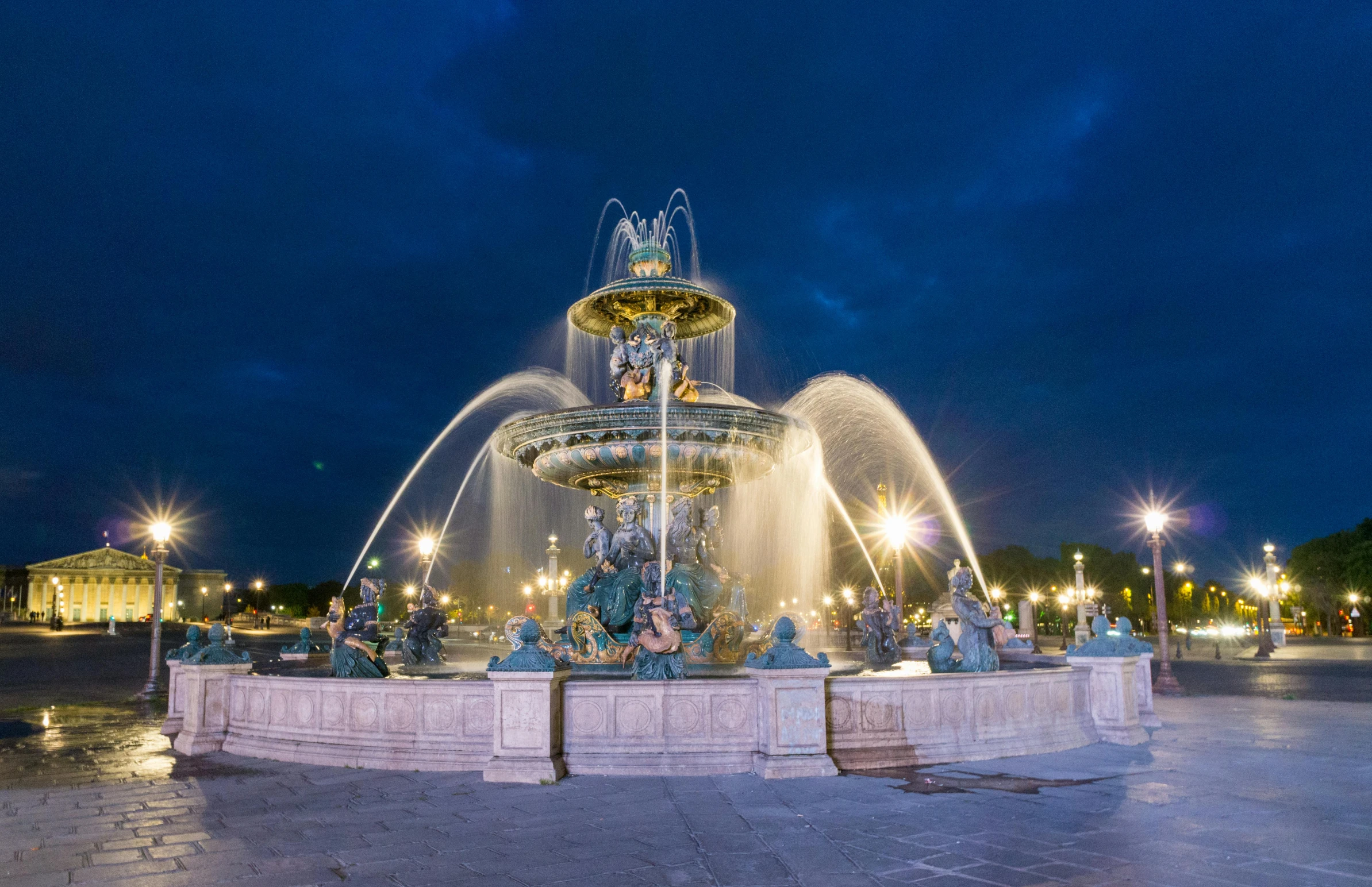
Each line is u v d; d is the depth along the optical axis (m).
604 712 10.41
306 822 8.22
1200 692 23.73
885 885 6.15
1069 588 74.31
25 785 10.48
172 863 6.95
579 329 18.47
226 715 13.08
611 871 6.52
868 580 67.19
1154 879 6.20
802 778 9.80
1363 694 22.75
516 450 16.34
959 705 11.16
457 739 10.74
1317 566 88.94
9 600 160.38
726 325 18.17
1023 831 7.54
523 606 75.19
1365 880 6.16
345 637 13.06
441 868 6.67
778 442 15.77
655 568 14.51
